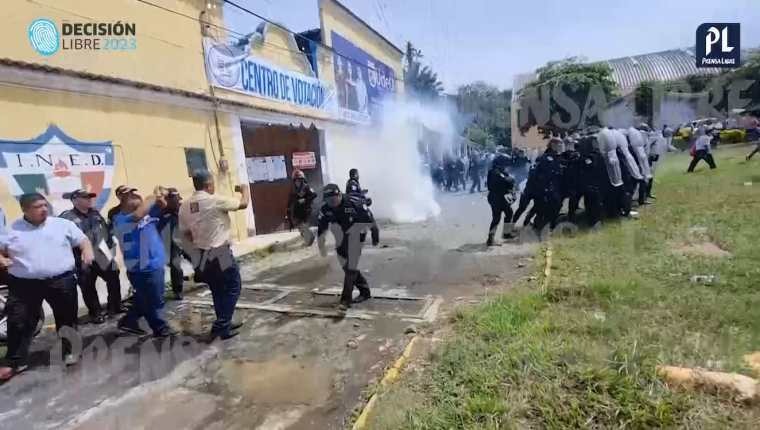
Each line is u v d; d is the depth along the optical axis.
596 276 5.28
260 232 10.60
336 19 14.01
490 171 8.15
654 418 2.61
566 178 8.48
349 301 5.29
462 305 4.98
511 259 6.95
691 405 2.70
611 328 3.76
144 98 7.21
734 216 7.59
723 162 14.99
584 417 2.67
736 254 5.62
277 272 7.35
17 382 3.86
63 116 5.95
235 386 3.62
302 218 9.28
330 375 3.70
